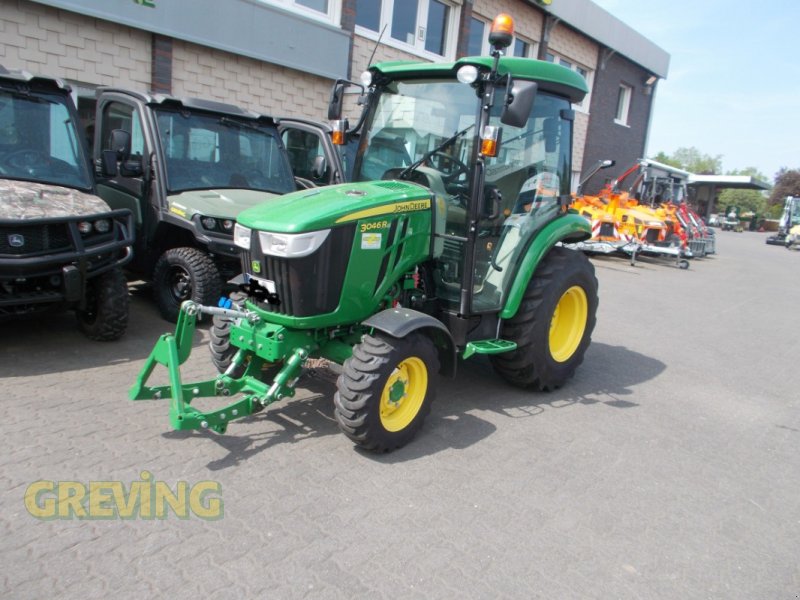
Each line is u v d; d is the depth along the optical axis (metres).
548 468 3.90
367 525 3.11
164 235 6.26
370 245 3.84
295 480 3.46
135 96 6.52
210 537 2.90
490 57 4.13
